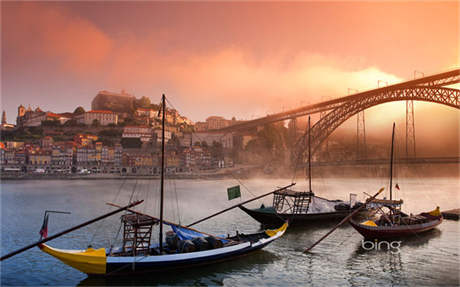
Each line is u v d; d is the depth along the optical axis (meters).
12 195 69.88
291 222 29.39
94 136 185.00
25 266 19.62
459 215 33.59
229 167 171.00
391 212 26.81
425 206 49.47
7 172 141.88
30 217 39.16
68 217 39.12
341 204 33.28
